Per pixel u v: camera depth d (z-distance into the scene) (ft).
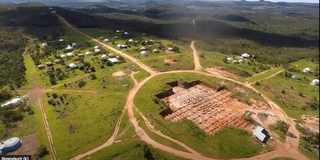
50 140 212.23
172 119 248.32
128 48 485.56
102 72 359.66
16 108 265.34
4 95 293.43
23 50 473.67
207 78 344.69
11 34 536.42
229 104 278.46
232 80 343.05
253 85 329.11
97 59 414.21
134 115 245.65
